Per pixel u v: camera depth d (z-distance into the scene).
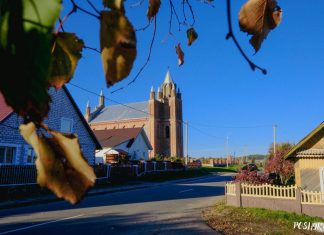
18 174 18.84
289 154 15.09
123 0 0.54
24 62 0.41
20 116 0.44
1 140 19.39
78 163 0.49
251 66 0.58
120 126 78.56
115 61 0.52
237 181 16.03
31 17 0.42
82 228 10.57
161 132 76.25
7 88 0.41
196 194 21.17
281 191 13.76
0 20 0.42
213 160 78.31
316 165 14.62
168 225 11.12
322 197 12.83
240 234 9.99
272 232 10.26
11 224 11.15
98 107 86.75
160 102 77.81
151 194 21.25
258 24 0.70
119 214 13.23
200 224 11.27
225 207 14.75
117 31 0.52
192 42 1.18
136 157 50.81
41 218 12.26
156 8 0.89
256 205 14.33
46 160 0.48
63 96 24.56
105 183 27.42
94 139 27.59
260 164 71.50
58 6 0.42
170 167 42.47
